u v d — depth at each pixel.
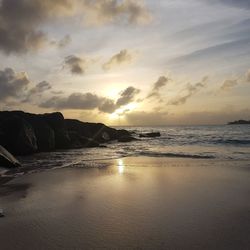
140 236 7.21
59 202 10.32
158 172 16.55
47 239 7.06
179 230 7.58
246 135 63.56
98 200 10.55
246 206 9.69
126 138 53.31
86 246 6.67
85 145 39.44
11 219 8.53
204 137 58.12
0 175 15.92
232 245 6.67
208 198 10.70
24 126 29.22
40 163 21.42
